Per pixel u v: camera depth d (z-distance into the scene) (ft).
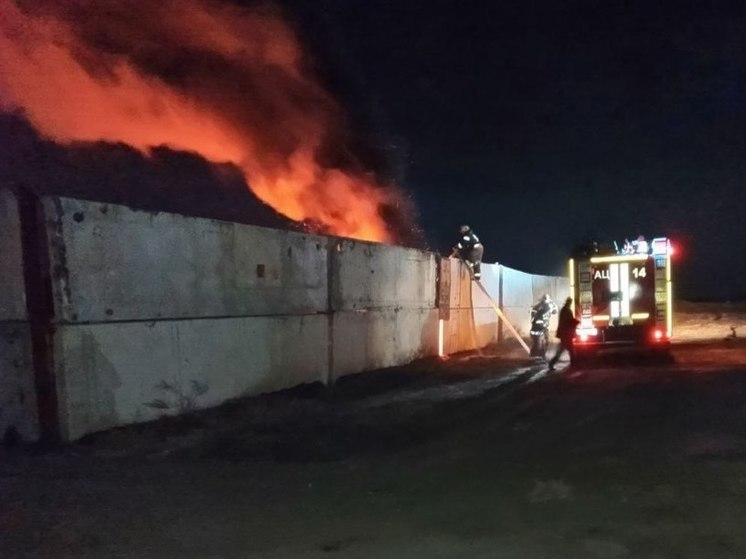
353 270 54.19
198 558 19.56
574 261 70.23
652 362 67.46
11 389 31.99
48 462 29.09
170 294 36.68
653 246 69.31
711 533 20.72
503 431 36.24
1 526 22.03
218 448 32.42
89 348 32.40
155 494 25.57
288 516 23.22
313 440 34.50
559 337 64.23
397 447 33.55
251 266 42.52
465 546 20.15
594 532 20.99
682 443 31.99
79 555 19.72
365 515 23.22
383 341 59.21
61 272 31.30
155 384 35.68
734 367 59.82
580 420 38.27
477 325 84.02
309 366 48.11
